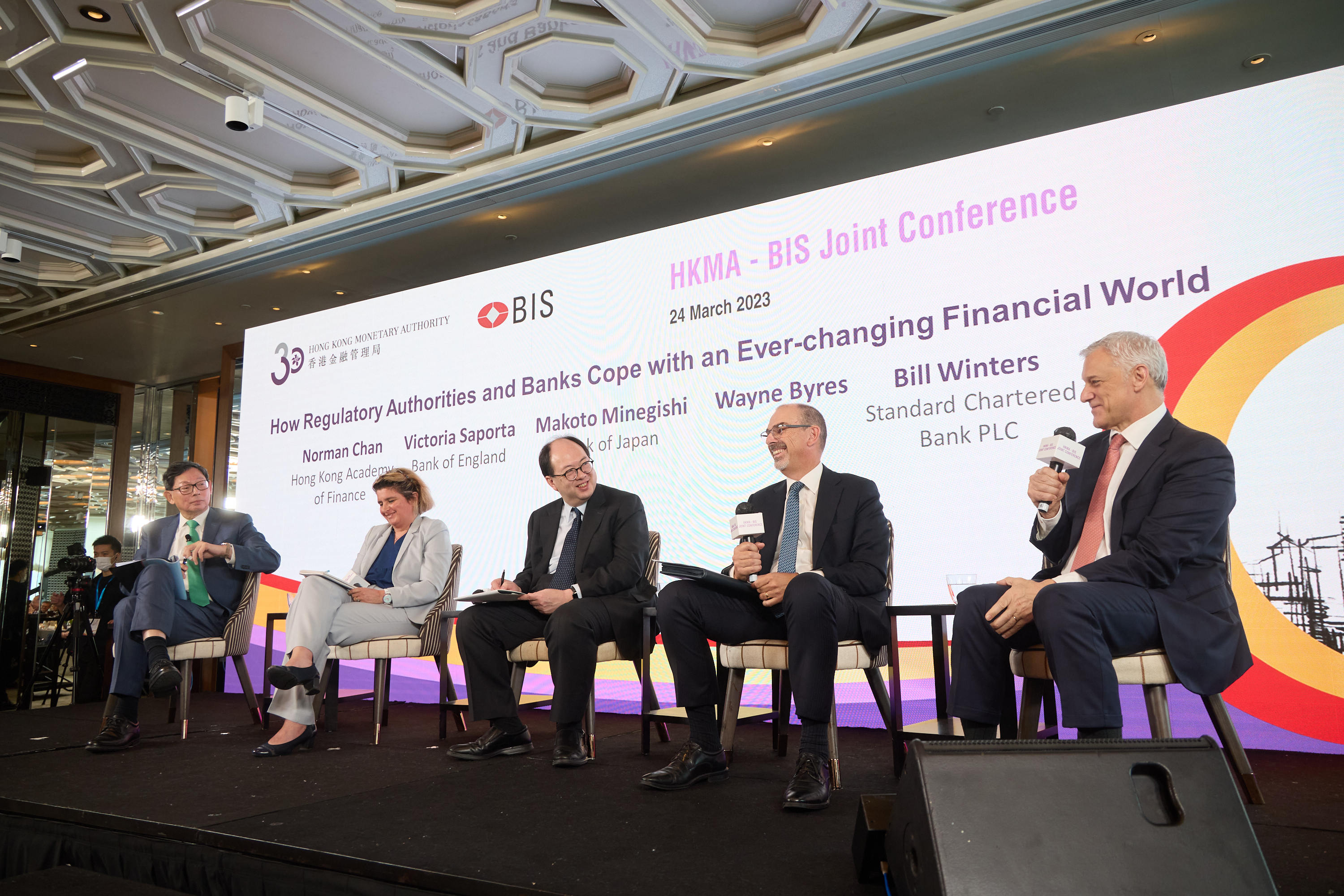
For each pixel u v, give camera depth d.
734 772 2.45
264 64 3.70
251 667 5.51
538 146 4.36
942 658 2.45
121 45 3.56
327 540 5.20
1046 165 3.45
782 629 2.36
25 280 5.75
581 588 2.83
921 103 3.90
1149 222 3.23
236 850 1.87
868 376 3.68
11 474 7.38
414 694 4.83
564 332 4.53
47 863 2.20
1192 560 1.98
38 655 6.94
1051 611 1.84
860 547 2.46
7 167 4.47
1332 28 3.41
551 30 3.52
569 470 3.11
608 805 2.06
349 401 5.25
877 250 3.75
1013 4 3.31
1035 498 2.37
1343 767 2.52
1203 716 3.00
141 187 4.68
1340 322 2.88
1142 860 1.09
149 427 8.29
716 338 4.07
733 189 4.66
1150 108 3.98
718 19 3.54
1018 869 1.07
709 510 3.97
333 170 4.66
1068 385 3.30
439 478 4.82
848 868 1.52
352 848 1.75
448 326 4.94
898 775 2.33
